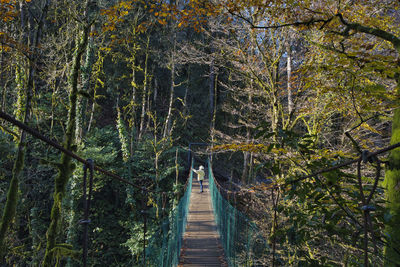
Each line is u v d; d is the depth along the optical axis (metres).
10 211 5.68
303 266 1.96
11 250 8.55
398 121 2.56
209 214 12.29
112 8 5.96
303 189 1.98
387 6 5.09
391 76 2.80
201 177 16.47
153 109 25.97
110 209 16.06
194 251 8.16
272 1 4.68
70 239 11.66
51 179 13.38
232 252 7.41
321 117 7.20
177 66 23.09
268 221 7.59
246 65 8.67
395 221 1.63
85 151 13.26
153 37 24.12
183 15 6.06
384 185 2.39
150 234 13.40
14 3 6.40
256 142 7.36
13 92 10.66
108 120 23.66
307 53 6.25
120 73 23.61
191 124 27.88
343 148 6.11
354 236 1.72
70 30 11.80
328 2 4.73
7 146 10.34
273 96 8.12
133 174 18.11
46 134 13.22
